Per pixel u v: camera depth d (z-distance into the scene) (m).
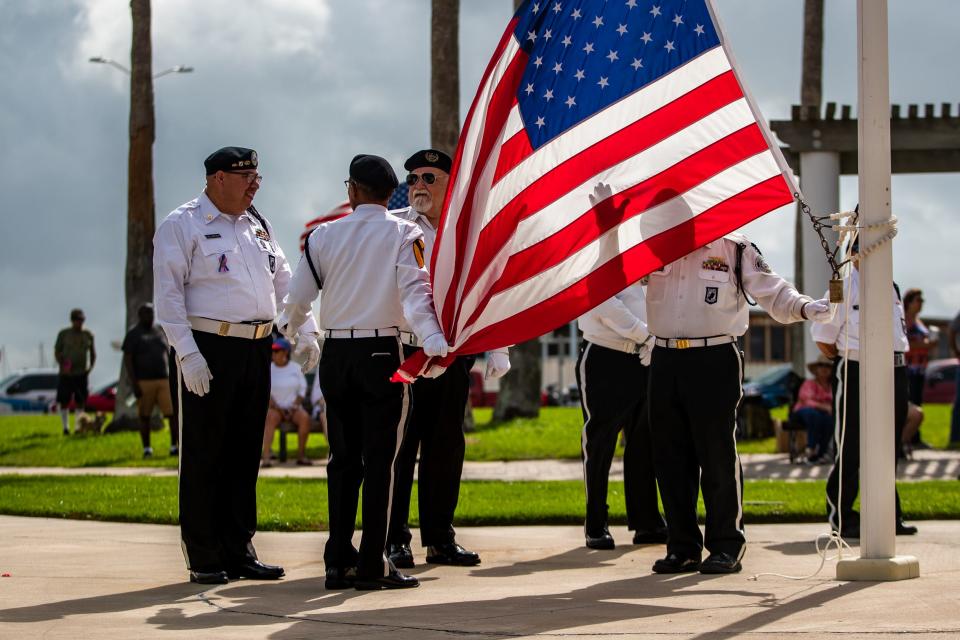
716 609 6.69
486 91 8.25
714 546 8.29
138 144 28.02
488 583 7.93
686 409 8.32
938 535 10.21
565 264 8.04
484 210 8.11
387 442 7.73
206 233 8.09
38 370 55.94
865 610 6.46
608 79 8.19
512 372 29.94
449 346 7.90
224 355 8.04
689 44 8.12
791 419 20.14
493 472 18.61
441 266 8.04
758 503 12.71
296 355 8.25
